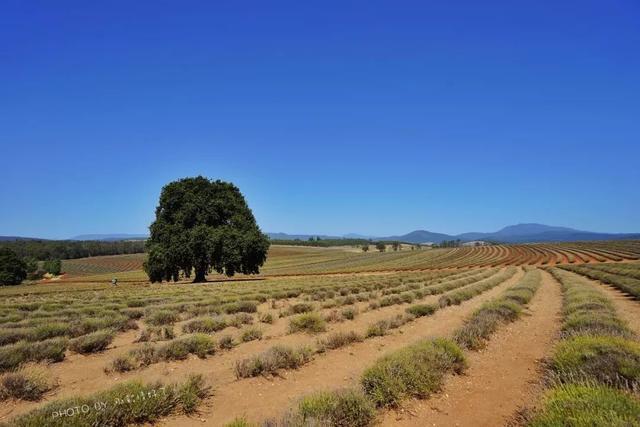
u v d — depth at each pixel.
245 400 8.45
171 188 54.91
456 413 7.56
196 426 7.12
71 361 11.02
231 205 57.16
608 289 31.03
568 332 13.29
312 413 6.78
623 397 6.45
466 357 11.42
